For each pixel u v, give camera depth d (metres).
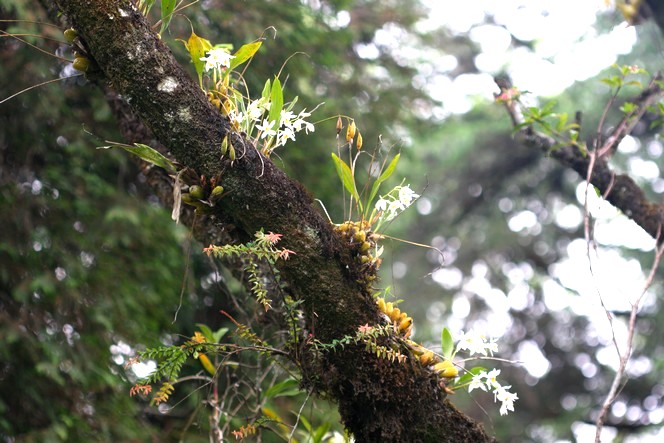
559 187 10.84
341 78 5.79
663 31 3.91
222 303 4.60
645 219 3.04
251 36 4.75
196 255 4.91
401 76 6.12
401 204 2.05
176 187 1.78
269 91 2.05
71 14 1.80
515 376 11.15
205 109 1.80
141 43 1.78
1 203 4.59
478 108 10.66
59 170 4.84
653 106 3.23
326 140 5.22
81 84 4.86
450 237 11.52
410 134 6.17
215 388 2.80
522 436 10.52
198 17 4.61
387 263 7.05
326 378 1.89
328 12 5.79
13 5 4.43
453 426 1.92
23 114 4.72
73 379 4.45
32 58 4.54
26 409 4.34
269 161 1.86
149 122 1.80
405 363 1.91
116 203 4.81
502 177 10.82
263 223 1.82
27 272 4.54
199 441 4.40
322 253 1.85
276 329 2.46
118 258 4.92
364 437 1.91
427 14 6.54
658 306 8.99
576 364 11.14
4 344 4.25
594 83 7.94
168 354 1.95
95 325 4.58
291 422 3.89
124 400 4.50
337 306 1.85
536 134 3.25
